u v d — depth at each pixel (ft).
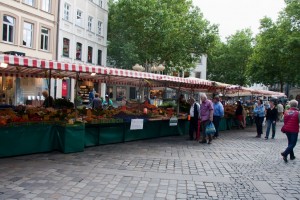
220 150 37.70
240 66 216.33
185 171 26.45
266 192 21.48
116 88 131.34
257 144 44.65
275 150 39.60
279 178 25.32
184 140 45.50
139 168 26.84
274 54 131.95
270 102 53.21
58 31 93.30
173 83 56.75
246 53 212.84
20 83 80.12
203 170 27.04
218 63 221.46
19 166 25.99
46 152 32.35
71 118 34.42
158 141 43.73
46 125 32.17
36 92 85.35
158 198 19.48
